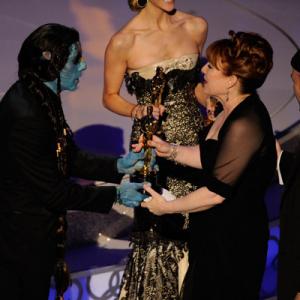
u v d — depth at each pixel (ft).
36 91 28.19
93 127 50.88
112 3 63.57
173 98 36.86
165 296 36.47
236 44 28.76
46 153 28.43
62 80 29.07
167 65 36.94
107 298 39.96
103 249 42.96
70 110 51.96
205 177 30.91
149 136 32.76
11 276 29.09
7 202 28.68
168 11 36.22
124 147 50.19
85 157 32.27
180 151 32.71
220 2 69.56
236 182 29.04
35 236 28.94
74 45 28.66
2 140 28.25
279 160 32.68
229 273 30.30
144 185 31.65
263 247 30.58
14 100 28.12
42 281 29.66
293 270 27.81
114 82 38.24
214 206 30.22
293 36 65.77
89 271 39.32
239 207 29.76
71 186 29.48
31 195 28.76
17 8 59.67
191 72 37.37
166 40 37.24
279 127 54.44
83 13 60.95
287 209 28.09
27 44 28.37
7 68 52.60
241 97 29.63
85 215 43.29
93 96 53.78
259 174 29.43
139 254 36.78
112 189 31.04
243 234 29.94
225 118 30.50
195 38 38.68
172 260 36.60
